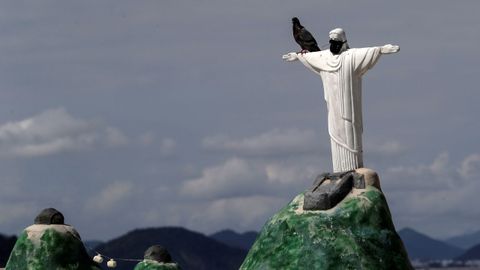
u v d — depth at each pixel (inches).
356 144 2171.5
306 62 2228.1
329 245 2059.5
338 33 2186.3
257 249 2124.8
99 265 2559.1
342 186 2122.3
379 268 2052.2
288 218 2114.9
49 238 2465.6
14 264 2468.0
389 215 2132.1
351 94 2165.4
